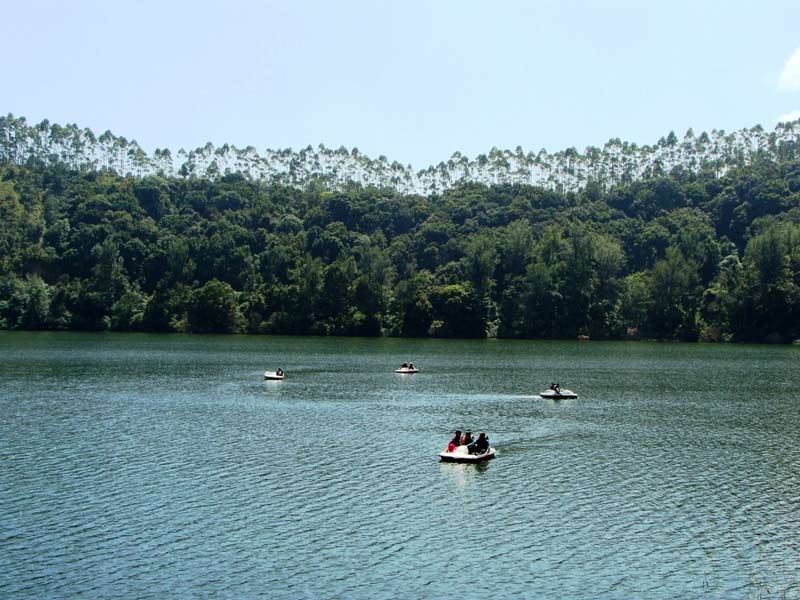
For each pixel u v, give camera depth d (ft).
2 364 463.83
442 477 196.13
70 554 140.67
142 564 136.56
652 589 129.59
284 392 352.49
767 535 154.92
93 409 295.28
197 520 159.63
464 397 340.59
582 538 152.46
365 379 409.49
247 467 203.62
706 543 150.30
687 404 323.16
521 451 227.81
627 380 412.98
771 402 329.72
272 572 134.00
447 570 136.05
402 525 158.61
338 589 127.75
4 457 212.43
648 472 203.21
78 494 176.86
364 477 195.00
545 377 424.46
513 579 132.77
